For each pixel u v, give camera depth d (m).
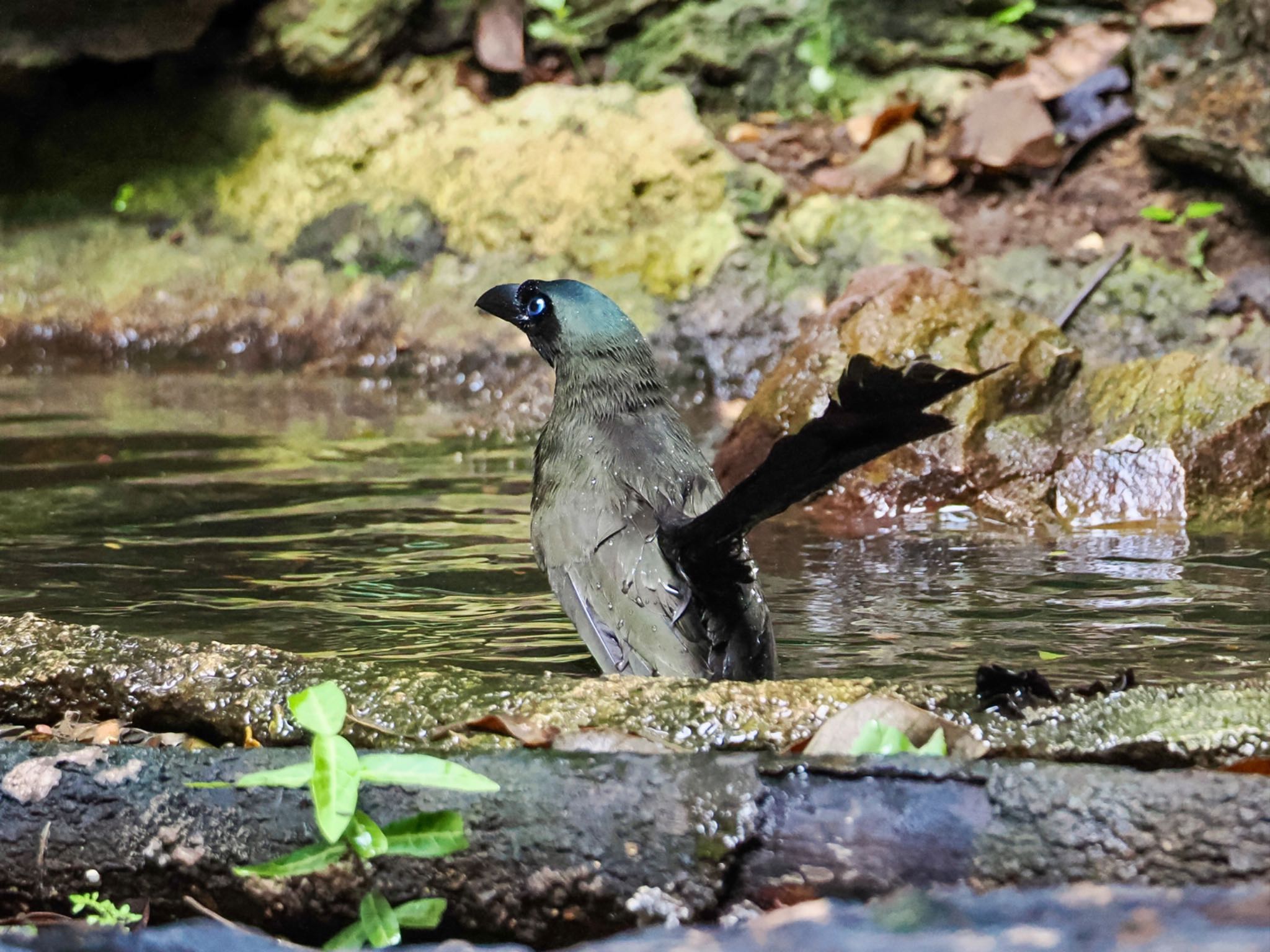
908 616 8.64
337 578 9.55
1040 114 18.97
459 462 13.45
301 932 4.82
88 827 4.93
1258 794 4.24
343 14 20.22
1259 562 9.98
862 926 3.92
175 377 17.70
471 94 20.58
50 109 20.69
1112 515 11.47
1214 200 18.27
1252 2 19.22
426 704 5.96
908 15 20.56
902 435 5.27
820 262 17.95
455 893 4.67
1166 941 3.54
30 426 14.70
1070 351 12.61
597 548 7.26
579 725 5.74
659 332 17.47
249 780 4.66
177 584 9.38
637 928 4.50
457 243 19.03
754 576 6.64
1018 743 5.36
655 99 19.64
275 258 19.41
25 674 6.46
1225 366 12.06
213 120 20.61
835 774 4.51
